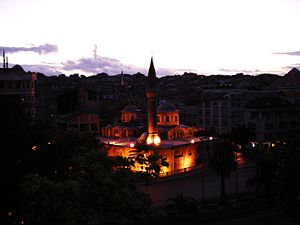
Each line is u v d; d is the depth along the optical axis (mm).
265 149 105875
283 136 109875
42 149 34219
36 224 23594
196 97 153750
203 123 132375
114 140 92688
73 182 24234
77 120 106312
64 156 33844
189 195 64750
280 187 44812
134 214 26953
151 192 67062
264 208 60781
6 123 33906
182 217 45094
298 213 41656
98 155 29719
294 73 153250
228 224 53594
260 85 188000
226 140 61344
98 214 25797
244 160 95750
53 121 114750
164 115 94500
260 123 106062
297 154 43688
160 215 28812
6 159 31859
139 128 96875
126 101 146625
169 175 78625
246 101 115812
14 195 29406
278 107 108062
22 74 92250
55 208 23031
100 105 139875
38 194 23109
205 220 54062
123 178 28938
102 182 26469
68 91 144125
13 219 29266
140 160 32719
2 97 37531
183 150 84500
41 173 32781
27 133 35219
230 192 66812
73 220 23109
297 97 122375
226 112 119438
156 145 80938
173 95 188125
